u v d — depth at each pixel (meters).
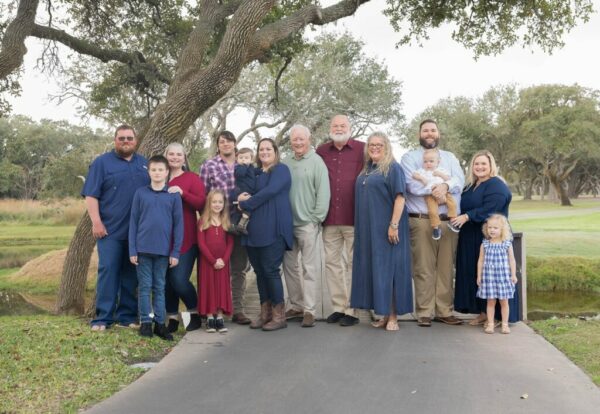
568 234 20.45
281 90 31.33
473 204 6.23
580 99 49.31
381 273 6.00
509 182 75.88
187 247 6.07
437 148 6.34
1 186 55.06
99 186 5.89
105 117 18.27
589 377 4.58
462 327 6.28
